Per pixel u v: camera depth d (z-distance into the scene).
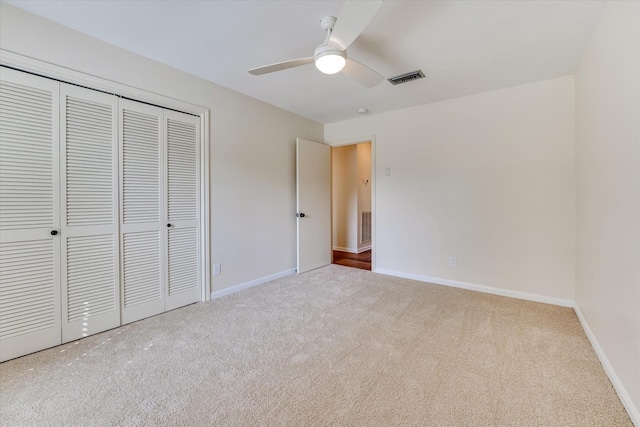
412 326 2.32
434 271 3.52
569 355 1.87
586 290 2.21
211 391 1.54
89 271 2.16
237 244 3.21
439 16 1.82
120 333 2.21
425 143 3.54
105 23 1.94
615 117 1.57
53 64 1.94
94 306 2.19
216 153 2.97
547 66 2.51
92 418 1.35
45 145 1.95
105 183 2.23
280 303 2.84
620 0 1.50
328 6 1.74
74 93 2.06
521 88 2.91
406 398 1.49
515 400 1.46
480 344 2.02
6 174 1.81
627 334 1.40
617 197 1.54
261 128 3.46
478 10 1.76
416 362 1.81
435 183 3.47
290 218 3.91
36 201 1.92
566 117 2.70
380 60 2.41
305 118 4.12
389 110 3.78
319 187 4.27
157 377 1.66
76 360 1.84
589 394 1.50
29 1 1.72
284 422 1.33
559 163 2.74
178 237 2.70
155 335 2.18
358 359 1.85
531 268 2.90
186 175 2.74
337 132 4.36
